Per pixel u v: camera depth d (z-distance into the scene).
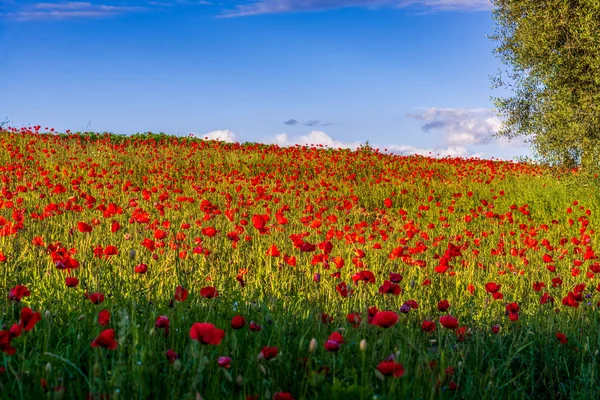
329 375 3.26
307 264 6.31
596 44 14.20
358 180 17.30
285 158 19.70
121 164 15.72
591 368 3.82
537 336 4.42
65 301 4.21
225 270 6.05
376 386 3.05
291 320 4.11
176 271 5.22
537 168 17.88
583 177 14.33
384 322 2.92
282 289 5.32
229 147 21.55
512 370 4.10
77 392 2.80
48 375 2.68
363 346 2.83
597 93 14.36
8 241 6.47
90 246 6.45
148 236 7.48
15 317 4.14
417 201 14.49
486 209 13.41
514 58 15.95
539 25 15.10
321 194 12.90
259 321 3.97
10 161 14.70
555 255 8.19
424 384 3.15
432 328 3.42
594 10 14.24
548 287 5.97
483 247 8.86
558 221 12.15
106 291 4.56
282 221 7.06
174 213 9.81
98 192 11.52
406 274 6.50
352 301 4.87
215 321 3.85
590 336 4.55
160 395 2.90
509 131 16.25
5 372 2.95
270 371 3.18
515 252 7.10
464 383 3.53
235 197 13.09
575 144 14.61
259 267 6.19
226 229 8.64
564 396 3.81
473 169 19.70
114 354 3.19
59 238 7.33
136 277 5.15
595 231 10.94
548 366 4.08
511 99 16.20
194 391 2.75
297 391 3.15
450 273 6.32
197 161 17.80
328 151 23.39
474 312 5.08
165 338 3.45
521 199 14.44
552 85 15.00
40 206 9.73
